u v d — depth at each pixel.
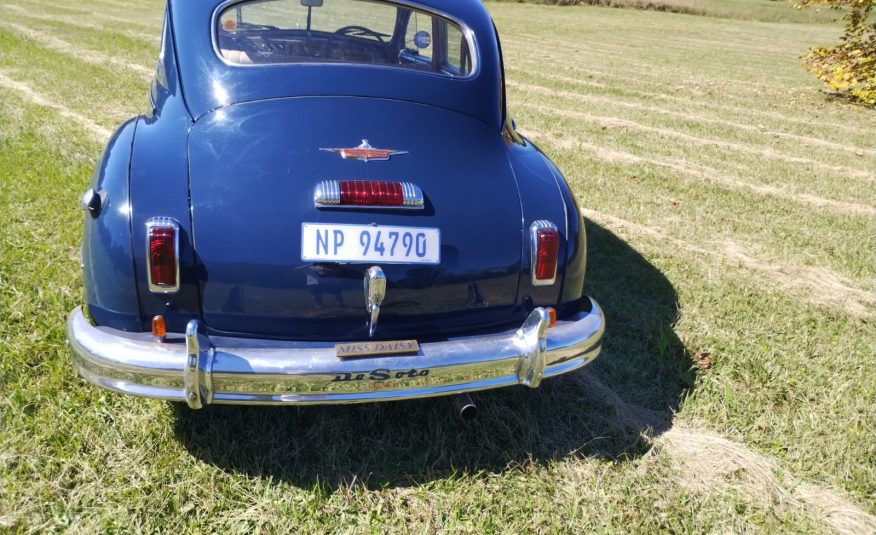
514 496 2.46
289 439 2.61
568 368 2.51
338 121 2.55
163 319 2.20
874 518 2.47
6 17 14.88
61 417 2.57
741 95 11.75
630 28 26.58
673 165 7.00
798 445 2.81
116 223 2.18
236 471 2.44
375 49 3.30
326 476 2.46
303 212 2.26
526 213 2.52
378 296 2.25
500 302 2.48
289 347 2.25
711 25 30.81
